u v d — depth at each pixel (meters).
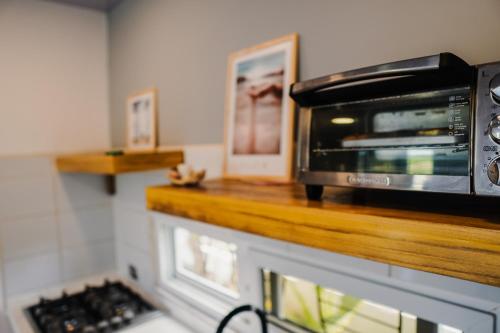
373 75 0.55
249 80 1.17
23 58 1.85
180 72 1.54
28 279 1.85
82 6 2.03
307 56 1.02
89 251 2.07
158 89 1.70
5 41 1.79
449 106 0.53
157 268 1.70
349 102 0.65
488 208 0.57
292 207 0.63
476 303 0.65
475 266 0.43
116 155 1.37
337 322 0.96
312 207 0.61
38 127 1.91
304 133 0.72
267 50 1.11
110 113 2.17
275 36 1.11
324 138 0.69
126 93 1.98
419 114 0.56
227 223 0.77
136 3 1.82
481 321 0.64
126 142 1.99
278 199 0.73
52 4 1.94
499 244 0.41
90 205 2.06
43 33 1.91
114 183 2.11
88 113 2.10
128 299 1.73
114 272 2.16
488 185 0.47
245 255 1.16
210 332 1.36
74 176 2.00
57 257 1.95
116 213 2.12
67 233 1.98
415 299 0.73
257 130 1.14
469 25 0.72
